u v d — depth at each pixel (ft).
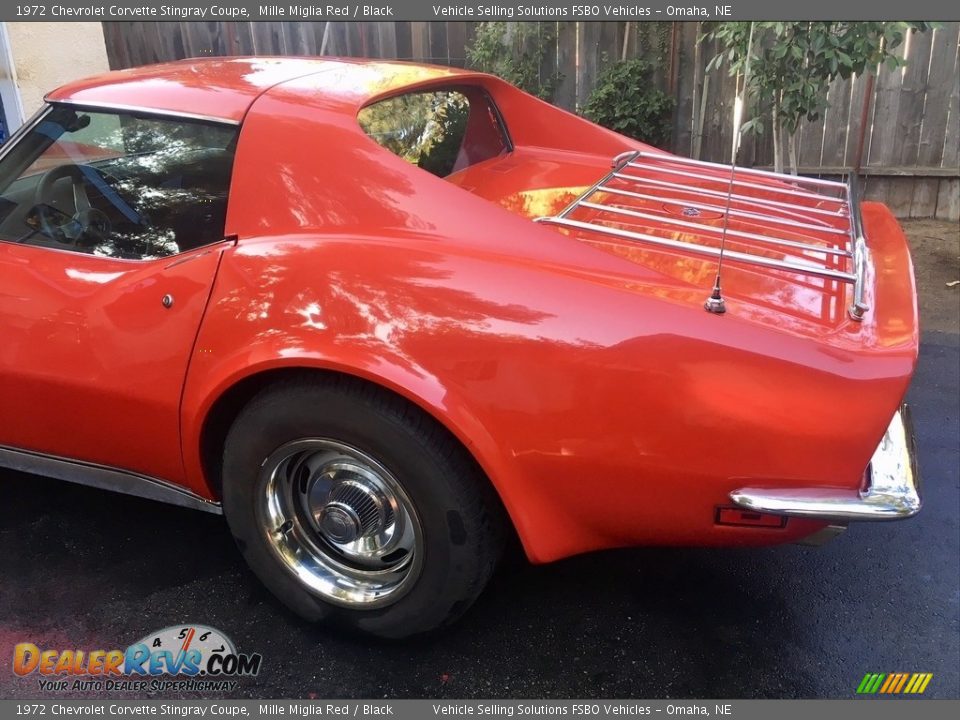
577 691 7.40
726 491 6.28
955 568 9.01
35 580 8.78
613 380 6.19
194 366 7.24
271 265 6.95
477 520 6.86
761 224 8.39
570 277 6.44
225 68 8.89
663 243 6.63
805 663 7.72
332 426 6.84
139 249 7.81
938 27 14.83
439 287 6.49
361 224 7.05
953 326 15.49
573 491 6.64
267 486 7.47
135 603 8.47
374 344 6.54
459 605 7.25
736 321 6.14
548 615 8.33
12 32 20.99
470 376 6.40
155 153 7.84
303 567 7.80
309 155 7.27
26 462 9.02
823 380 5.90
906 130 21.13
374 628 7.63
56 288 7.89
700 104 21.62
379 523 7.29
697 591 8.70
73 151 8.29
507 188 9.16
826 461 6.02
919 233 20.72
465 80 9.98
